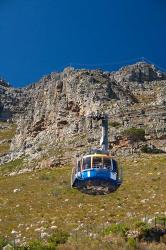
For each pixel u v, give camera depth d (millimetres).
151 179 64188
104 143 43875
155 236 42625
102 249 40438
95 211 53781
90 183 41250
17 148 105250
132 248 40469
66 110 98938
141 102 104250
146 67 175750
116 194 59562
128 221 48156
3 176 84062
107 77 109625
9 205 59344
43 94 111625
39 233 47062
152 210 51969
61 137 92625
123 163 74812
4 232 48750
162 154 79438
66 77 107000
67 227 48562
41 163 84312
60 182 68188
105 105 95875
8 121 192625
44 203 59031
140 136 83188
